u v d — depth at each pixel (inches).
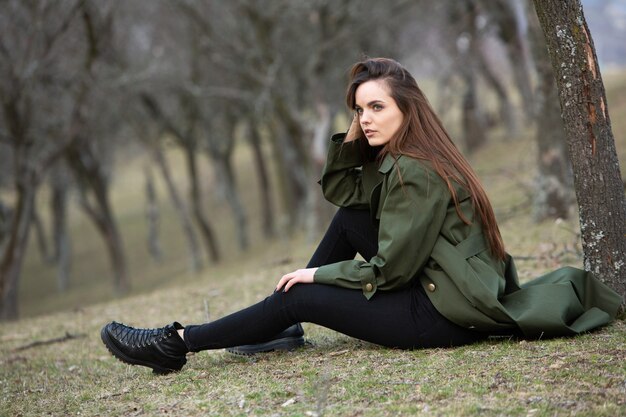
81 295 1062.4
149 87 804.0
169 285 837.8
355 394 118.0
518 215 401.4
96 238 1482.5
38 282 1262.3
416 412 106.7
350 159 145.7
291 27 792.9
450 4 820.6
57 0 536.7
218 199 1473.9
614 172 149.2
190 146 964.6
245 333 139.3
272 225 1104.2
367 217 146.3
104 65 711.1
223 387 131.3
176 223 1456.7
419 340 135.9
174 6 764.6
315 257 150.4
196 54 834.2
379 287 133.6
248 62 768.3
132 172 1895.9
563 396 107.7
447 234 132.3
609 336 134.2
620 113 719.1
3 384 169.9
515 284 142.2
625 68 1218.0
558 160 350.0
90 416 124.3
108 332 146.2
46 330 268.1
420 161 131.6
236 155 1791.3
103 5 578.6
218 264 920.3
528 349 131.0
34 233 1637.6
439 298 132.3
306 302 136.3
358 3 709.3
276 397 121.3
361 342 155.1
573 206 339.6
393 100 136.4
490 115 1099.9
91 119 737.0
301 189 1004.6
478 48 836.6
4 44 549.0
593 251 151.2
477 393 112.6
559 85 149.2
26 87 545.6
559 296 135.3
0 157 847.7
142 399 131.0
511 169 608.1
